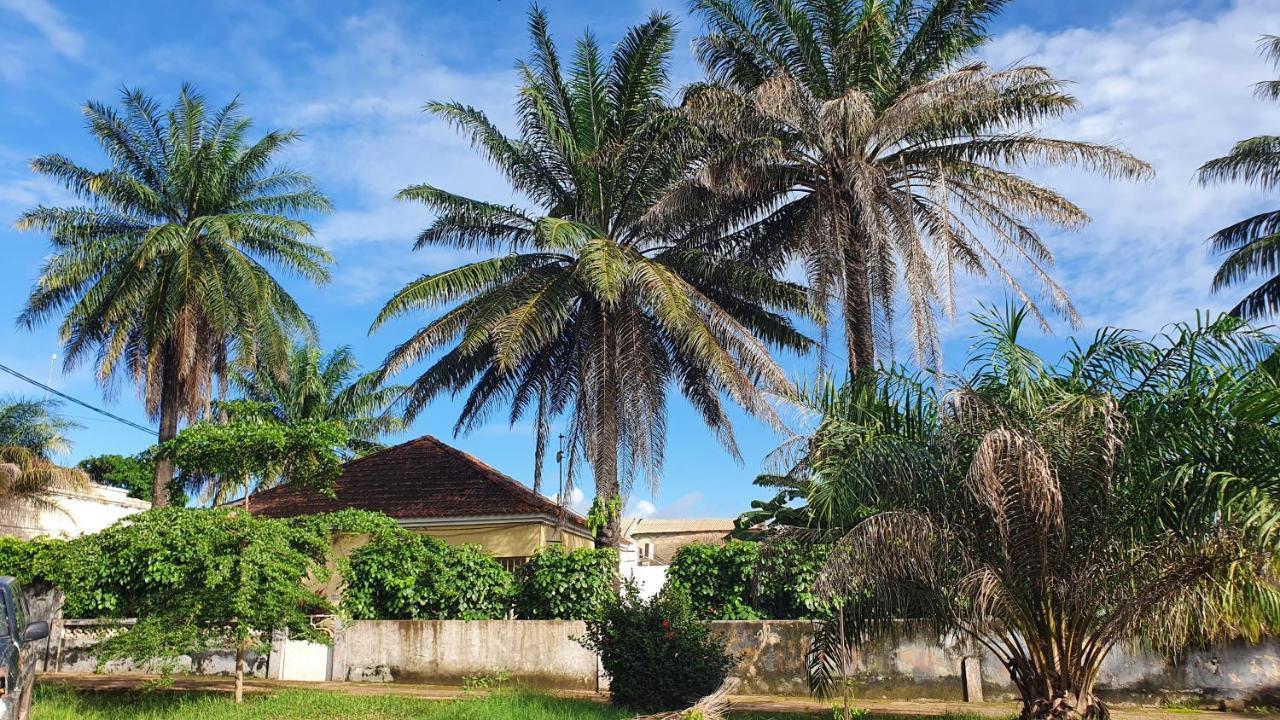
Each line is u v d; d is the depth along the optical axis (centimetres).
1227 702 1402
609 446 2086
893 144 1923
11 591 995
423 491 2475
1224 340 906
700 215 2092
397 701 1367
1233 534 877
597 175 2170
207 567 1220
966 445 977
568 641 1689
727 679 1321
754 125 1864
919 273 1758
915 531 959
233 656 1794
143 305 2695
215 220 2525
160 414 2772
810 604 1639
